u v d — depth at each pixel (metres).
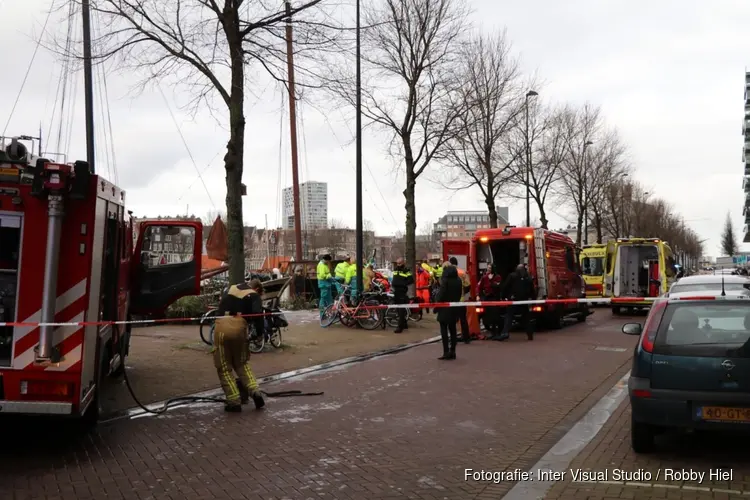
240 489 5.14
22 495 4.98
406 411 8.01
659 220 57.53
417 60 18.89
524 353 13.43
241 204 12.34
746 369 5.48
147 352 12.38
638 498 4.87
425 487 5.20
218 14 11.84
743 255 91.50
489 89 23.39
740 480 5.27
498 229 17.44
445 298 12.43
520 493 5.04
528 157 27.53
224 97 12.27
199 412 7.96
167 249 10.13
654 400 5.69
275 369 11.17
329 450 6.27
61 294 5.95
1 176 5.81
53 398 5.87
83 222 6.05
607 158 37.25
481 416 7.72
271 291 22.77
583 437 6.77
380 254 124.06
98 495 5.00
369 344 14.44
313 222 103.06
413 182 19.45
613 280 25.38
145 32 11.55
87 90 14.26
